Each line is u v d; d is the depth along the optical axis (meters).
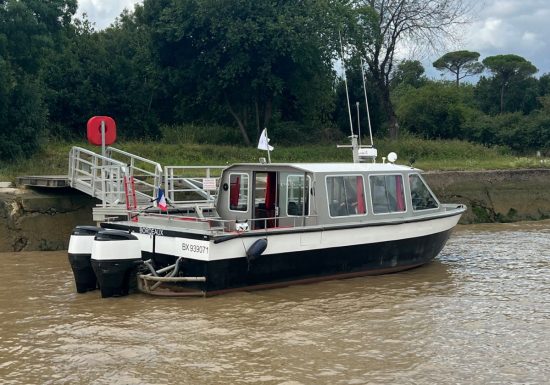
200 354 7.22
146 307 9.16
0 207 14.66
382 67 32.34
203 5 25.84
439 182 20.70
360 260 11.06
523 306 9.36
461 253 13.94
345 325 8.34
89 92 28.98
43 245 14.81
